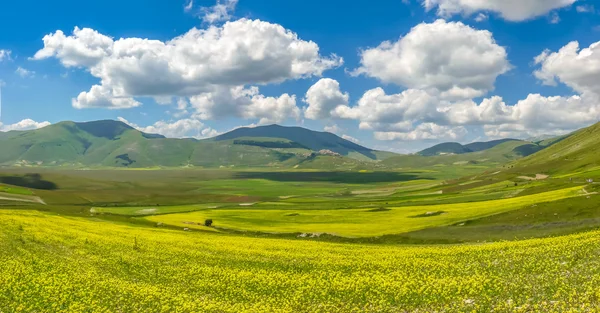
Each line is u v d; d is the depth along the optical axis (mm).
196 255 51219
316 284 36781
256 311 29094
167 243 59594
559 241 47500
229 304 31188
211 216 134250
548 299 27047
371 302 31297
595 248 39438
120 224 96062
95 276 39156
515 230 73438
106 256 49000
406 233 82250
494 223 80500
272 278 39531
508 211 87500
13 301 30938
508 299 28406
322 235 86562
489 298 28750
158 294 33219
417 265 42406
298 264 45906
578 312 23000
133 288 34969
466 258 44250
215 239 67062
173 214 142125
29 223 70125
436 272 39094
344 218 122688
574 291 26875
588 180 158500
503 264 39062
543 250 42469
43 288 33750
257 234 93375
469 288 31500
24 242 53469
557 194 112875
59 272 40125
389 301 30938
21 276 37625
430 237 77312
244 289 36188
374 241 79625
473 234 75250
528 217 79000
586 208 76125
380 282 35844
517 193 150625
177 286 37188
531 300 27297
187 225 106188
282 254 52344
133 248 54250
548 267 35594
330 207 171750
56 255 47844
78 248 52719
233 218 127438
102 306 30562
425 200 174625
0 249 48438
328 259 48156
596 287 26875
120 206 185375
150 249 54219
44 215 94562
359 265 44094
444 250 51531
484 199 150500
